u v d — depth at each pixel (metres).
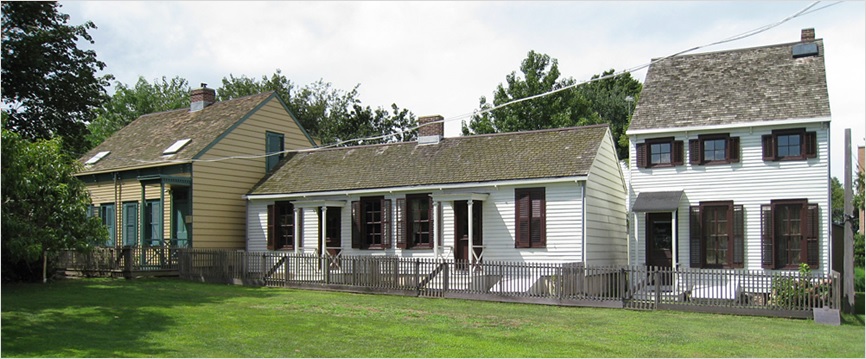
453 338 13.85
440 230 24.27
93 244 23.33
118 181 29.89
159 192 28.39
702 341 13.77
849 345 13.59
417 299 20.31
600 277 18.92
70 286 21.50
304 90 58.84
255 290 22.22
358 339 13.65
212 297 19.80
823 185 20.86
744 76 23.41
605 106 54.81
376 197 25.94
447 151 26.59
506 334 14.38
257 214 28.55
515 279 20.05
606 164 25.05
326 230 27.03
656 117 23.25
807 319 16.94
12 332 13.55
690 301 18.44
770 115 21.56
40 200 20.12
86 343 12.77
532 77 46.31
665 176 22.88
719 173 22.19
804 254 20.80
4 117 18.91
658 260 23.06
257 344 13.01
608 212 25.05
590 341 13.66
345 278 22.48
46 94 28.14
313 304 18.55
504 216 23.48
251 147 29.91
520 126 46.12
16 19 26.47
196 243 27.22
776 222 21.31
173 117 33.38
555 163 23.23
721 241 22.03
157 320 15.43
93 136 59.62
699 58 24.91
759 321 16.55
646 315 17.31
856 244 39.44
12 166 16.86
